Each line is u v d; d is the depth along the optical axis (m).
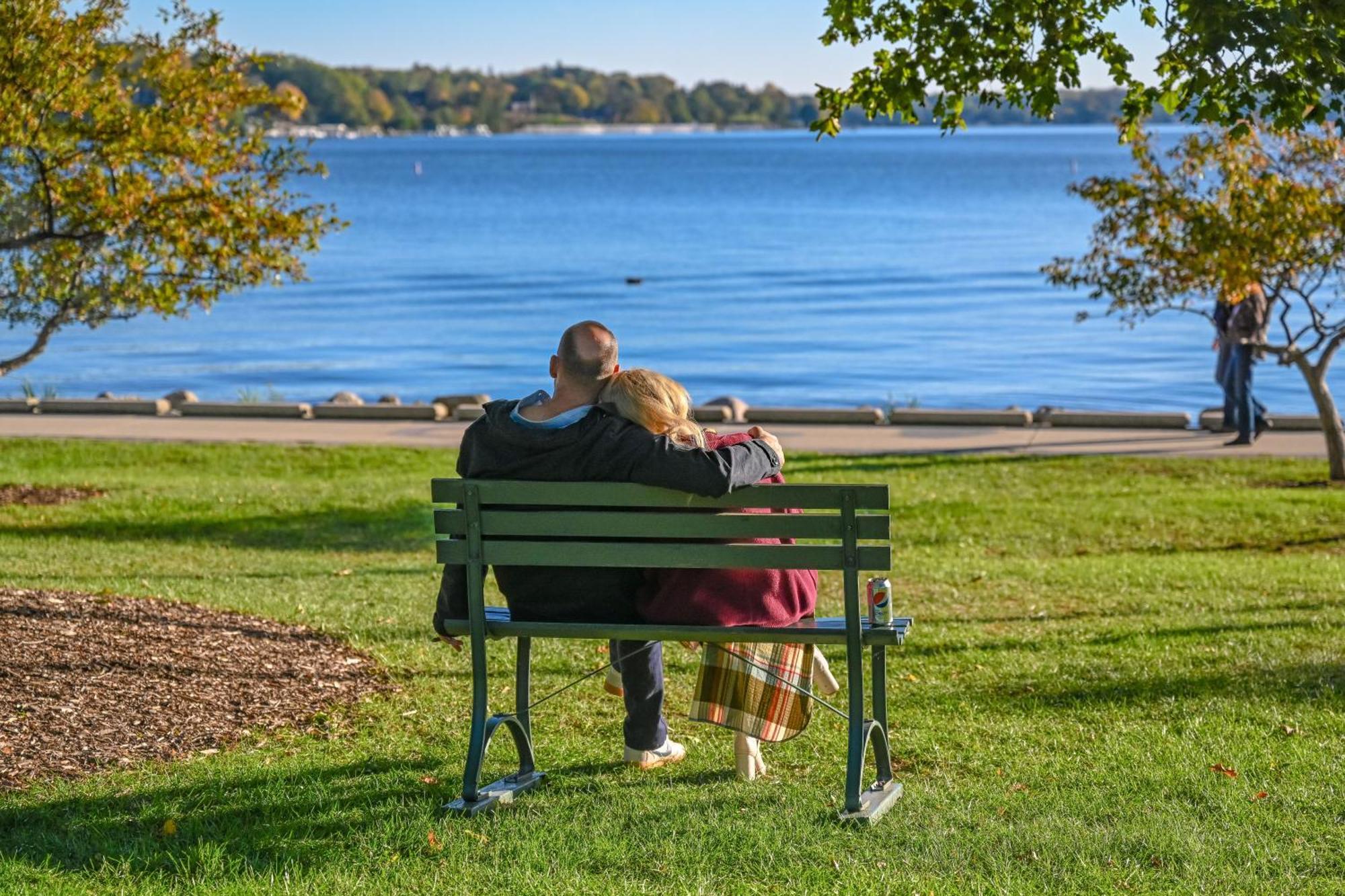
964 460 17.98
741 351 41.34
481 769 5.00
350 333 46.94
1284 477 16.64
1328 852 4.22
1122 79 7.65
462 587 4.89
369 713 5.96
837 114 8.16
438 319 50.34
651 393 4.62
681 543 4.58
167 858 4.14
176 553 11.95
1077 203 119.12
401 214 110.00
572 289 59.16
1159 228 15.33
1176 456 18.19
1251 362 18.91
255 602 8.57
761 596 4.77
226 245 11.21
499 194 139.50
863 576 10.98
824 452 18.70
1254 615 8.80
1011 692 6.64
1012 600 9.72
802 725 4.98
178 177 11.49
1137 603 9.52
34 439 19.88
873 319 48.56
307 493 15.77
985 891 3.87
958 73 7.81
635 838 4.34
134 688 5.90
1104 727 5.98
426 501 15.23
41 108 9.58
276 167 11.70
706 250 78.19
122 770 5.00
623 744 5.60
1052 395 32.84
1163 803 4.75
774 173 193.75
